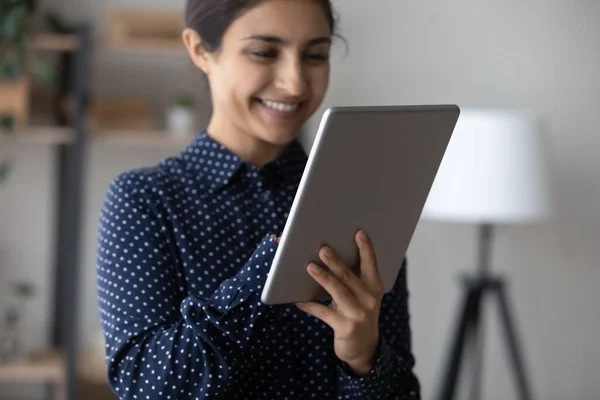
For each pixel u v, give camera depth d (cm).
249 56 166
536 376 496
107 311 161
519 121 411
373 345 158
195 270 165
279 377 167
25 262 454
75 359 425
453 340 433
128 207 164
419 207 157
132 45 426
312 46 167
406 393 174
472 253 488
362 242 147
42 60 444
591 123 486
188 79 459
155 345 152
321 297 153
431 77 475
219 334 148
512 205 405
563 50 482
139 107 443
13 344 425
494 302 490
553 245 491
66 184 443
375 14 470
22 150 450
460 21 475
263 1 164
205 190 171
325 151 135
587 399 500
